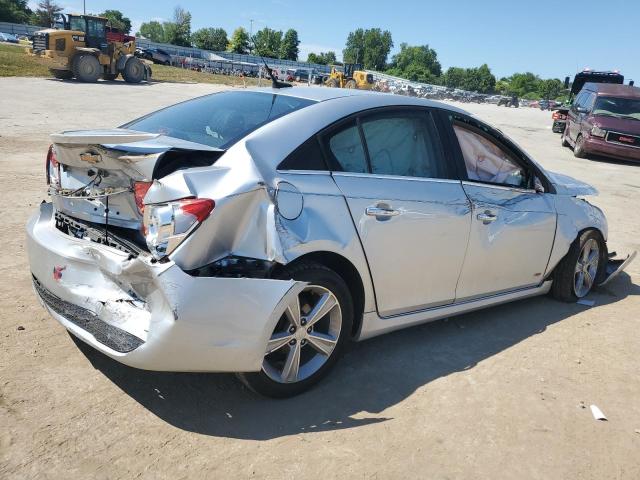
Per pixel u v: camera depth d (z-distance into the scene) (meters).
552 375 3.61
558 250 4.59
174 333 2.53
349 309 3.20
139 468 2.47
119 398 2.95
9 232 5.31
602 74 22.48
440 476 2.60
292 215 2.88
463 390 3.33
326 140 3.18
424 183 3.57
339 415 2.98
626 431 3.08
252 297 2.68
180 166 2.81
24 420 2.70
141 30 126.19
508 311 4.62
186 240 2.58
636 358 3.93
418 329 4.14
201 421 2.83
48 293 3.21
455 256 3.74
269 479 2.47
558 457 2.81
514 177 4.32
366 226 3.19
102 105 17.36
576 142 16.08
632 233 7.51
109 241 2.87
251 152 2.89
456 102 59.59
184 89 27.92
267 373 2.94
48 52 25.89
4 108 14.83
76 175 3.11
